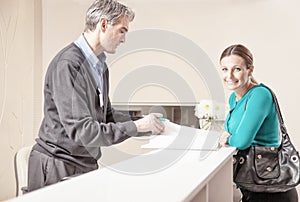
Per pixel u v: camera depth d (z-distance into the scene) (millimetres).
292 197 2121
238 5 4223
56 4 4520
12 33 3461
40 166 1781
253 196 2139
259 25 4180
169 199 883
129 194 932
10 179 3363
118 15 1592
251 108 2096
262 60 4176
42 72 4113
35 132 3848
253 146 2098
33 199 877
